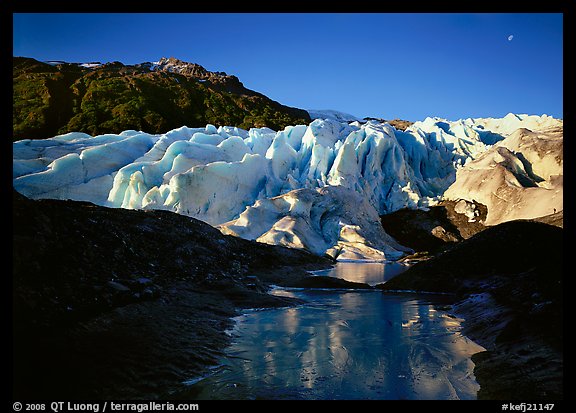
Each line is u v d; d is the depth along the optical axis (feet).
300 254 88.84
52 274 29.12
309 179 139.64
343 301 46.65
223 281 47.39
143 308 30.76
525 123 179.42
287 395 21.43
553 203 110.63
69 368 20.51
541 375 21.52
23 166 115.85
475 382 23.13
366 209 126.62
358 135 160.35
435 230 129.08
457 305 42.96
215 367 25.08
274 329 33.91
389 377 23.95
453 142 173.58
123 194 114.42
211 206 115.55
